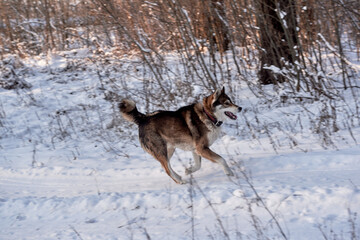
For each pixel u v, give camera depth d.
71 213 10.36
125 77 24.59
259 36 21.61
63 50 30.58
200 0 20.75
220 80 22.53
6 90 24.36
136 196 10.69
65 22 33.09
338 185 9.72
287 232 7.77
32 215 10.47
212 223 8.72
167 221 9.16
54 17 33.44
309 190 9.41
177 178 12.20
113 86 22.84
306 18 19.80
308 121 16.50
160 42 25.22
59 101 22.66
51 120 20.42
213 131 12.38
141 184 12.54
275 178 11.19
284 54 20.30
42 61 29.05
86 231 9.06
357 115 15.66
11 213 10.68
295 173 11.54
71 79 25.80
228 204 9.54
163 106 19.05
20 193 12.66
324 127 15.27
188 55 20.25
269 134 15.70
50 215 10.35
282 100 19.17
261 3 20.38
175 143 12.59
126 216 9.73
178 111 12.68
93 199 10.80
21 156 16.22
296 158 12.33
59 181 13.55
